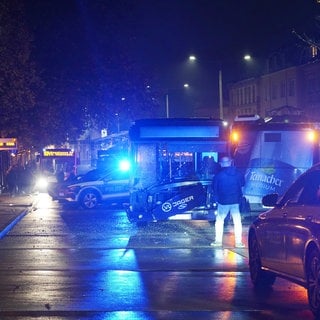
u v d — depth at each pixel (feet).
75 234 60.64
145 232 61.41
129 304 30.42
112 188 94.48
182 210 66.18
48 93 135.23
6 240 56.34
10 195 139.44
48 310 29.27
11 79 125.49
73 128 148.05
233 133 68.64
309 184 29.71
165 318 27.55
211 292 33.06
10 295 32.58
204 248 49.52
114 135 151.84
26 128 140.15
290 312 28.58
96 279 37.11
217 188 49.37
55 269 40.75
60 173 149.38
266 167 68.80
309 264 27.37
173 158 67.97
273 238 31.48
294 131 68.80
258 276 34.12
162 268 40.75
